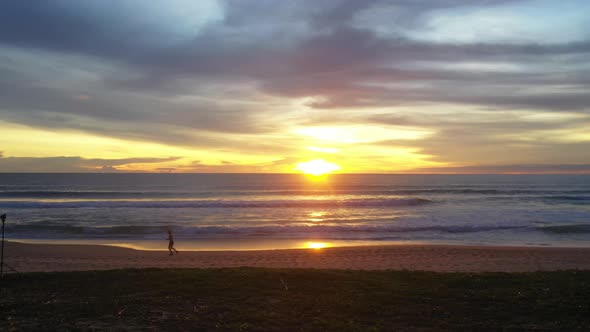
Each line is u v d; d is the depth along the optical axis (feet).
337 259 52.16
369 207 122.01
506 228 81.10
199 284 30.78
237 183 290.76
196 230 77.41
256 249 61.82
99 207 113.80
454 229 80.18
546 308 25.59
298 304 26.32
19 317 23.32
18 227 78.48
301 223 88.69
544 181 320.70
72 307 25.30
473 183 284.00
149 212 105.60
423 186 242.58
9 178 384.27
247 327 22.35
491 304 26.63
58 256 54.13
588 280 32.71
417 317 24.25
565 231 78.13
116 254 55.83
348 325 22.89
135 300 26.86
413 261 50.96
